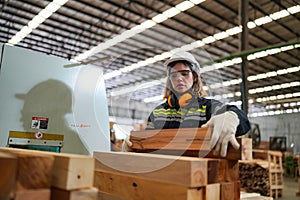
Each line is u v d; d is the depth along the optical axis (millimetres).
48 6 5957
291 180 7730
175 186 664
